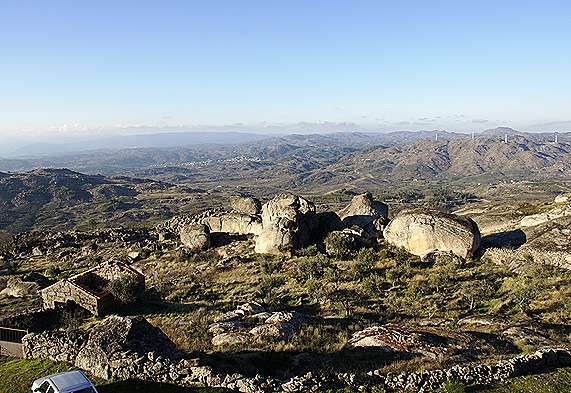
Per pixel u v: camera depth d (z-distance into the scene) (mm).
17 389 15070
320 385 14273
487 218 53156
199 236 50312
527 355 16000
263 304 28781
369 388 14320
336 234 43781
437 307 26453
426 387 14266
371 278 32062
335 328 22297
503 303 25609
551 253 33812
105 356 15742
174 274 40750
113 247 60781
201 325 23578
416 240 39625
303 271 35406
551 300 25250
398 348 17922
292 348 18656
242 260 42531
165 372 15094
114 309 29109
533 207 55281
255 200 62156
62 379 13484
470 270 34125
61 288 29000
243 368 15867
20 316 25719
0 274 49469
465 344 18250
